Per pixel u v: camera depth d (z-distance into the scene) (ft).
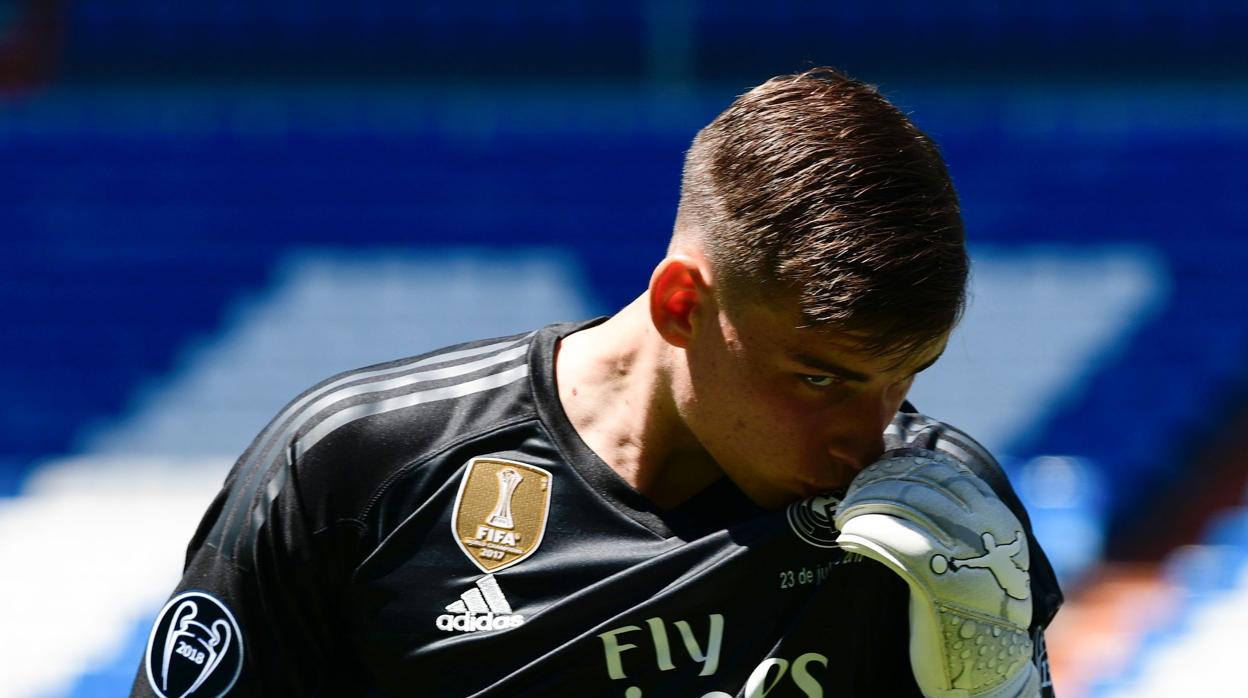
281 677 18.16
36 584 91.56
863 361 14.90
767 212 15.01
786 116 15.52
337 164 119.85
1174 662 86.28
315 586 17.93
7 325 112.57
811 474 16.37
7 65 133.39
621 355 17.71
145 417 109.09
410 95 135.64
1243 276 112.16
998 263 113.91
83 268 115.14
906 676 18.79
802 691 17.46
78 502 99.96
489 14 137.28
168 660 17.93
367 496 17.69
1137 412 106.93
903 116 15.85
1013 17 136.46
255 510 17.84
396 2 137.18
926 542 15.57
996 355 109.70
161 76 135.13
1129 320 111.04
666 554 17.20
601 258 115.85
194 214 117.19
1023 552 16.33
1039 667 18.13
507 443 17.74
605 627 17.19
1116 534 99.35
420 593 17.61
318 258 115.85
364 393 18.15
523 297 114.73
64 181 118.42
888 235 14.55
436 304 114.21
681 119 122.21
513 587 17.42
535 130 121.08
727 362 15.85
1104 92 134.82
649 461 17.46
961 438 18.66
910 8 137.90
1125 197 116.16
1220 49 134.72
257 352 112.27
